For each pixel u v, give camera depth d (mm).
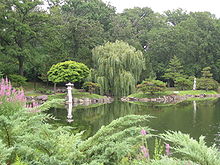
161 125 14156
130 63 30078
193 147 2180
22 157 2754
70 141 3057
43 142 2752
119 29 43438
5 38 27547
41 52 33156
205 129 13148
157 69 43906
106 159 2684
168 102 27969
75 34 37000
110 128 2924
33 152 2721
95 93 31688
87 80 31141
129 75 29375
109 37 42562
